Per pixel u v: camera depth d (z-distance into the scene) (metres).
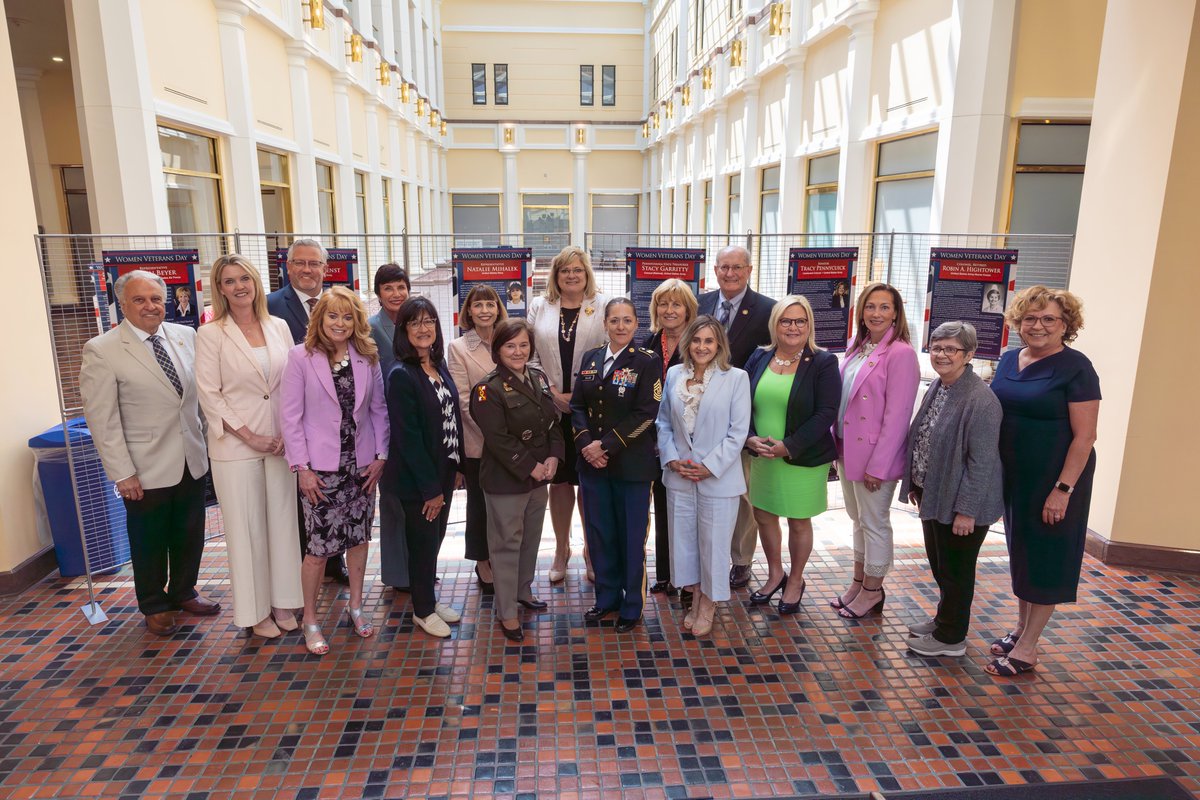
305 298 4.05
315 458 3.18
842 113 9.01
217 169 7.84
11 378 3.90
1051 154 6.64
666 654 3.33
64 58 10.59
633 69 26.88
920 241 7.34
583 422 3.48
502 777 2.55
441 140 25.31
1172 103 3.65
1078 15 6.30
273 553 3.38
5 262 3.87
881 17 8.00
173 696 3.02
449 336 7.79
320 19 9.88
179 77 6.79
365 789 2.50
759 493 3.63
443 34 26.30
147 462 3.32
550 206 27.36
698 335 3.26
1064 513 2.93
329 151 11.93
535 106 27.02
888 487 3.43
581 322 3.89
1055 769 2.59
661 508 3.84
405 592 3.92
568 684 3.10
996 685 3.08
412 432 3.17
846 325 5.16
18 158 3.95
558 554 4.05
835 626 3.57
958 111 6.59
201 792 2.48
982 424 2.94
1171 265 3.75
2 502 3.82
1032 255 6.80
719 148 15.73
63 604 3.80
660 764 2.62
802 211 10.77
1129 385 3.98
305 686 3.09
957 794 2.47
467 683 3.11
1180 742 2.73
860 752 2.68
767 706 2.95
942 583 3.22
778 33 10.70
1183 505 4.01
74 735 2.77
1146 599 3.79
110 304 4.14
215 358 3.16
